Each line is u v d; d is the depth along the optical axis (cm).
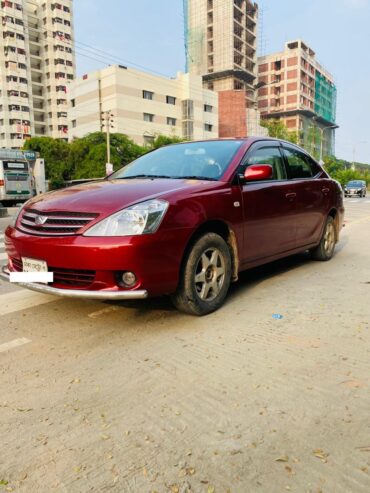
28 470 157
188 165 381
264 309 341
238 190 349
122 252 266
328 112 10794
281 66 9088
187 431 180
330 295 381
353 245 683
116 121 4922
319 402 201
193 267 306
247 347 266
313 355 254
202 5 8394
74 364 245
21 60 7025
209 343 273
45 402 204
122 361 248
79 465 160
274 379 224
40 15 7569
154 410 196
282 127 7412
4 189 1984
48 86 7675
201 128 5884
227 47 8112
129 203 282
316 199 477
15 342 279
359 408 196
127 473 155
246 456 164
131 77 5019
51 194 335
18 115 7056
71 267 275
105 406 200
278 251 412
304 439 174
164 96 5428
